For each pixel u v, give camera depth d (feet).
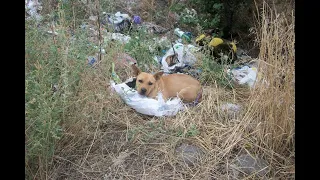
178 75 7.72
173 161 6.08
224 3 11.02
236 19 11.19
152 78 7.33
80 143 6.30
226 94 7.92
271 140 6.24
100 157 6.16
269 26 7.05
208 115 7.14
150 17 11.83
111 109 7.07
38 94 5.72
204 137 6.59
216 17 10.95
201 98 7.59
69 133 5.93
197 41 9.78
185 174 5.90
